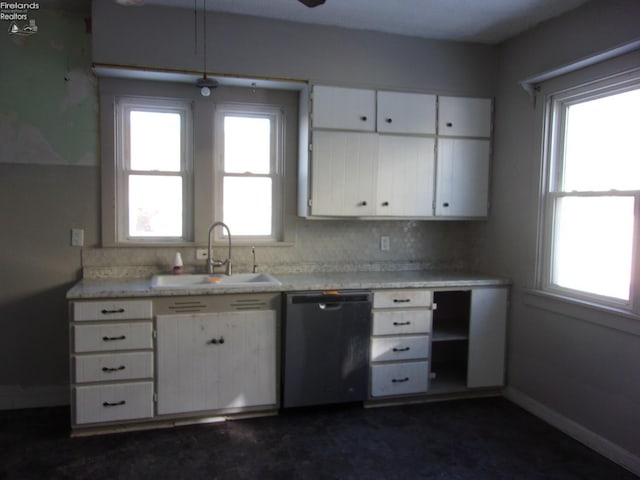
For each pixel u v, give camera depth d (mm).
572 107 2988
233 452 2594
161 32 2979
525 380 3268
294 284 2982
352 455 2594
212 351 2854
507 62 3480
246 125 3443
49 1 2953
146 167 3287
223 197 3418
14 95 3043
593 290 2809
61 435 2746
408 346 3189
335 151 3273
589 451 2688
